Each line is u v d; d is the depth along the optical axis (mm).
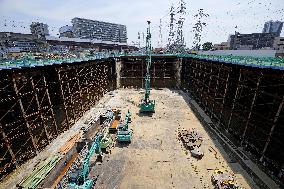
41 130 22250
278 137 16750
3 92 18531
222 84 27469
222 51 48219
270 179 15922
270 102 18344
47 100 22281
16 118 19531
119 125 24188
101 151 20172
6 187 15219
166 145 21984
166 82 49844
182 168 17938
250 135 20156
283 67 15086
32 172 16578
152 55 47688
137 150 20922
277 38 59438
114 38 184750
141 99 38750
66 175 13953
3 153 17438
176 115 31281
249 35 97312
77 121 28391
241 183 15758
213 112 29781
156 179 16562
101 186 15734
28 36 46438
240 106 22297
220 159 19219
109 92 45406
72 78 27297
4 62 16812
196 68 40219
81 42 81312
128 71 48969
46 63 20453
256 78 19781
